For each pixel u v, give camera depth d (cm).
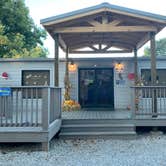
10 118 692
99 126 852
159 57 1273
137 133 904
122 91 1309
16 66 1312
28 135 671
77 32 908
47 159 590
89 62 1312
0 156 621
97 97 1323
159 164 536
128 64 1311
